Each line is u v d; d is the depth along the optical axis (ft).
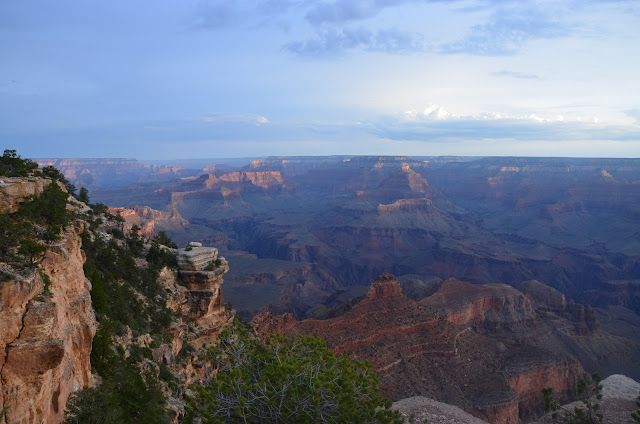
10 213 89.15
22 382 67.77
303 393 103.71
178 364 157.28
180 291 189.98
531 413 326.03
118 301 139.85
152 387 110.63
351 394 103.19
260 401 101.55
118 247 175.32
